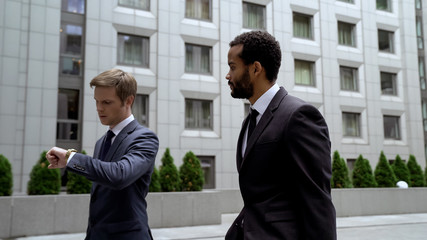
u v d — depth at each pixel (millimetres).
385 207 15445
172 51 17781
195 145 17578
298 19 21469
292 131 1765
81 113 15844
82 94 15977
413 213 15953
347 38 22938
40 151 14531
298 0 21172
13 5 14836
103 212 2100
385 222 12914
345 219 13773
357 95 22203
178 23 18109
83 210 10156
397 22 24469
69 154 1810
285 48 20312
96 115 15852
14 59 14602
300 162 1719
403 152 22938
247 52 1974
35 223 9547
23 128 14414
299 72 21000
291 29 20703
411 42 24516
